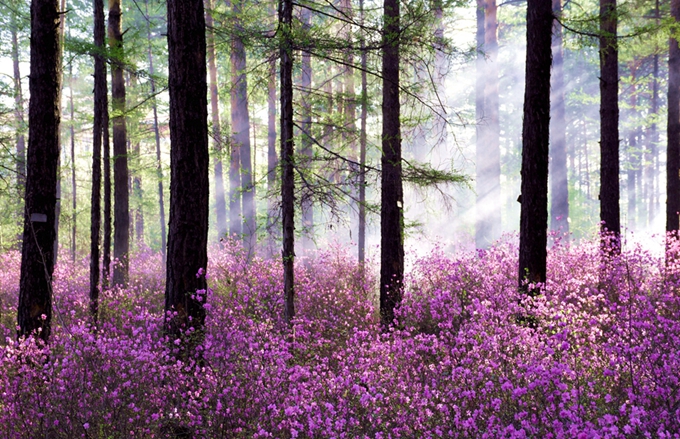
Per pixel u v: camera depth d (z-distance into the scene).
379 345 6.29
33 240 7.13
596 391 4.63
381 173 9.74
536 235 8.23
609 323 6.52
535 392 4.35
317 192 8.44
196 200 6.54
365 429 4.70
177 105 6.51
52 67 7.30
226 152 12.82
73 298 12.27
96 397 4.72
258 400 4.77
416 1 8.25
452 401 4.72
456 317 7.00
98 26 10.70
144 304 11.25
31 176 7.19
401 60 9.42
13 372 5.29
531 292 8.01
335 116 10.70
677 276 9.45
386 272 9.69
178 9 6.50
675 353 4.84
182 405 4.93
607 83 12.08
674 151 14.85
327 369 6.08
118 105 13.51
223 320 5.73
